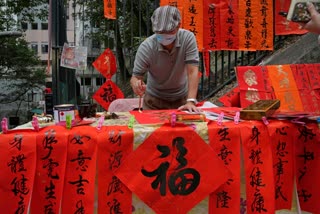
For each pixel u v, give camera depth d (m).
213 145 1.62
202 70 4.84
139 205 1.60
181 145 1.59
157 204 1.57
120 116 2.01
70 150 1.51
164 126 1.62
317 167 1.74
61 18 4.53
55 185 1.50
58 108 1.72
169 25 2.14
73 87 5.22
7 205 1.45
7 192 1.45
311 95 2.70
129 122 1.72
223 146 1.63
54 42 4.07
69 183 1.52
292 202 1.78
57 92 4.07
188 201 1.59
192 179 1.59
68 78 4.92
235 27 3.98
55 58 4.08
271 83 2.70
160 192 1.57
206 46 3.96
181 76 2.56
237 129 1.64
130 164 1.55
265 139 1.68
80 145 1.52
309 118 1.76
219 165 1.60
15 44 11.28
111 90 4.41
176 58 2.43
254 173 1.66
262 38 4.03
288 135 1.73
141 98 2.62
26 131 1.53
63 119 1.72
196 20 3.90
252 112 1.72
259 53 4.88
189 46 2.38
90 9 8.34
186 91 2.71
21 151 1.47
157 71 2.53
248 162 1.65
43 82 12.10
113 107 3.26
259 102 1.89
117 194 1.55
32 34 19.94
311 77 2.76
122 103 3.28
